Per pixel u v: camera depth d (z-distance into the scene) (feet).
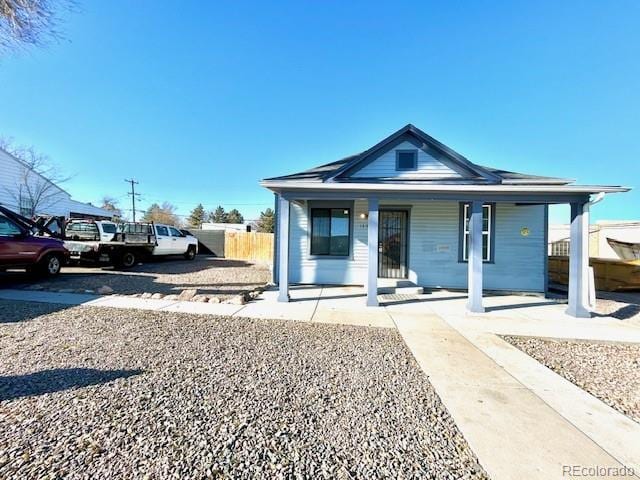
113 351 12.76
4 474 5.98
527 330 17.57
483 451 7.23
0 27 20.04
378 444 7.40
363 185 21.98
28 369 10.85
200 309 20.48
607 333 17.21
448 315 20.79
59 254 30.76
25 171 55.62
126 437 7.26
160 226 50.19
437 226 30.42
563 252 50.29
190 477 6.09
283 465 6.56
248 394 9.61
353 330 17.04
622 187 20.40
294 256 31.48
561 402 9.71
